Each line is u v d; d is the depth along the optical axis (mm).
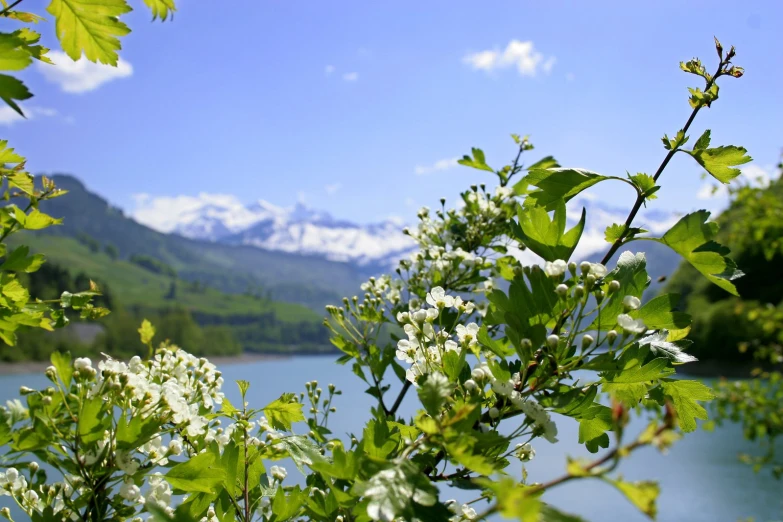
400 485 2027
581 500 34625
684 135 3023
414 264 5508
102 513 2621
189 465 2592
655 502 1462
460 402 2404
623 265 3014
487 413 2793
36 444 2396
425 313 3154
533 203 3246
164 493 2842
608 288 2838
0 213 2990
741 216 17703
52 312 3162
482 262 5309
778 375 14664
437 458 2680
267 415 3387
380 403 4641
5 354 95062
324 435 4562
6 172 3004
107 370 2713
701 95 3010
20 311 2982
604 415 2807
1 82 1881
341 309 5035
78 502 2582
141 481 2611
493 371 2795
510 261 5699
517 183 6152
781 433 14172
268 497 3285
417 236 6254
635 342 2820
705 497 36031
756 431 14391
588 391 2771
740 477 41125
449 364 2875
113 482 2635
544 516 1605
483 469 2014
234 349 186000
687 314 2883
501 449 2723
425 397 2213
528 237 3176
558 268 2844
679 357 2934
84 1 2404
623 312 2889
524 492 1569
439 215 6176
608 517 30875
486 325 3021
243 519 3125
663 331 3107
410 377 3010
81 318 3203
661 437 1485
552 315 2818
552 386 2797
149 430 2529
